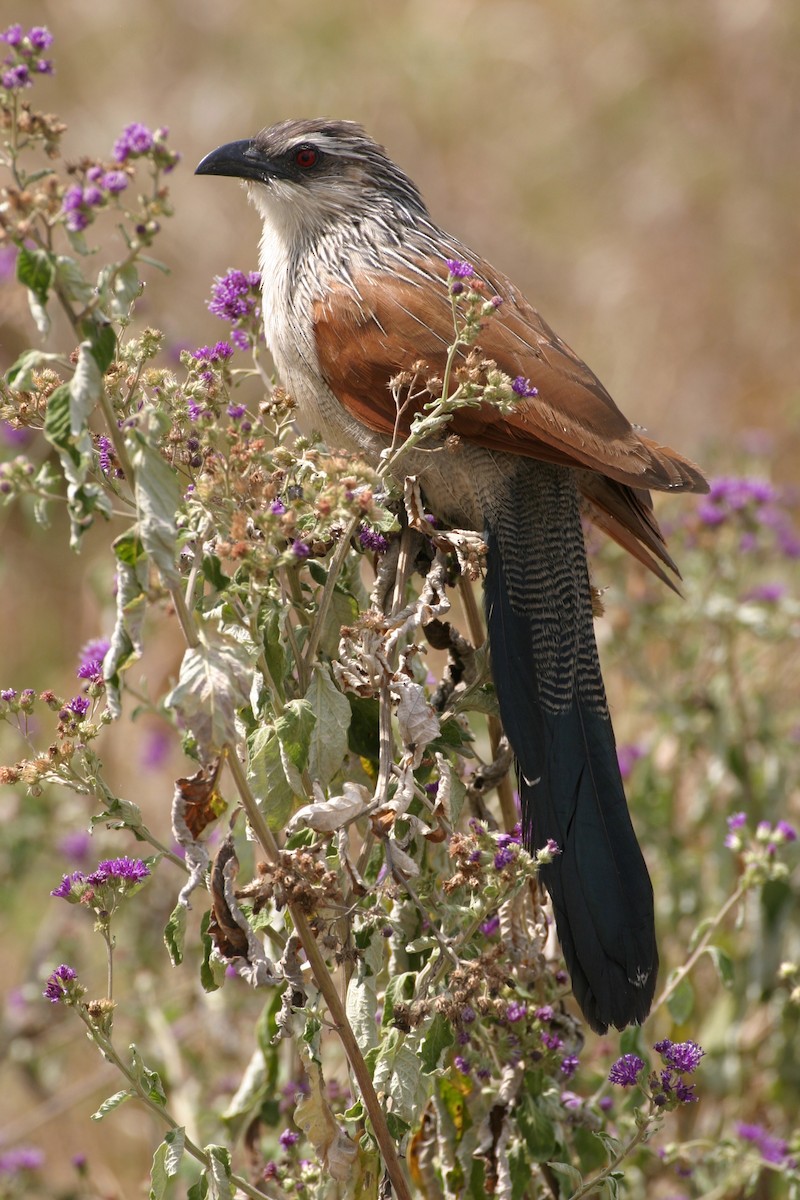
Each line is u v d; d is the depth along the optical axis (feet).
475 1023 17.54
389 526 16.22
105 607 31.17
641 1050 19.74
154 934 28.37
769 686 31.01
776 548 32.14
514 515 21.86
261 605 15.87
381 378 22.33
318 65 61.82
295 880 14.92
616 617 29.58
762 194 59.36
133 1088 16.11
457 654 19.44
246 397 38.58
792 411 41.93
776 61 64.95
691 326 54.08
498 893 16.06
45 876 31.40
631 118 63.87
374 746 17.61
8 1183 24.62
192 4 60.80
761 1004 26.18
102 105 55.06
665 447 22.11
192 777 14.99
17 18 58.44
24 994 28.14
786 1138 24.77
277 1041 19.13
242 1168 23.17
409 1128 16.26
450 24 66.08
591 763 19.29
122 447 14.12
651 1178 24.41
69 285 13.50
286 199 25.02
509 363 21.50
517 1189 17.69
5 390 16.16
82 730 16.52
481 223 58.54
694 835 28.78
